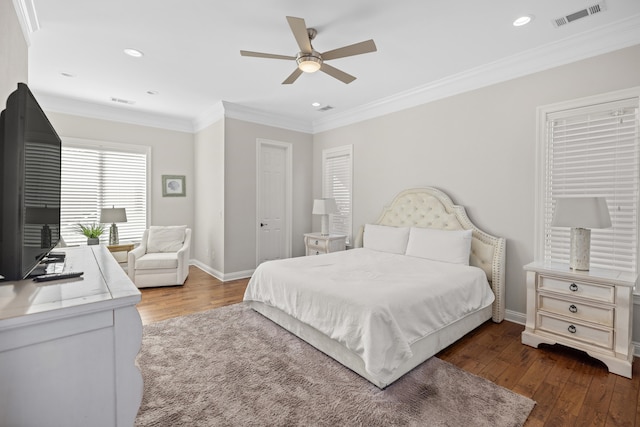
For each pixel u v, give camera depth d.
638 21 2.37
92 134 4.73
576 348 2.36
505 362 2.35
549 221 2.96
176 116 5.34
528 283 2.64
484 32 2.60
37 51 2.96
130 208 5.12
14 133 1.23
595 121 2.67
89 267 1.65
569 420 1.72
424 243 3.52
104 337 1.05
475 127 3.44
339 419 1.71
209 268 5.19
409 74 3.48
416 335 2.14
